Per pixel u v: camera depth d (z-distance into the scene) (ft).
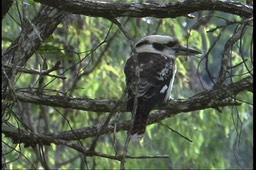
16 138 26.91
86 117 49.19
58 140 26.76
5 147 45.93
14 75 22.52
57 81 46.26
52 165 50.55
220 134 52.44
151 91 29.66
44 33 26.81
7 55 26.25
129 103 27.22
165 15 24.22
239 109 46.50
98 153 24.41
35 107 50.29
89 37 47.37
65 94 26.66
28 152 46.93
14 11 40.27
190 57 50.67
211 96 27.40
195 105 27.94
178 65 47.55
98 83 46.88
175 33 46.55
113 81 48.08
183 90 50.62
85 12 23.91
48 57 43.50
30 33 26.40
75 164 52.44
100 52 48.44
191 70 54.70
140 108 28.73
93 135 28.76
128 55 49.26
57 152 51.57
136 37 47.03
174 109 28.71
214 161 52.03
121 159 20.34
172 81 31.12
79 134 28.73
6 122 25.89
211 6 24.22
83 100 26.78
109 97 47.42
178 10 24.17
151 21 46.50
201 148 51.96
